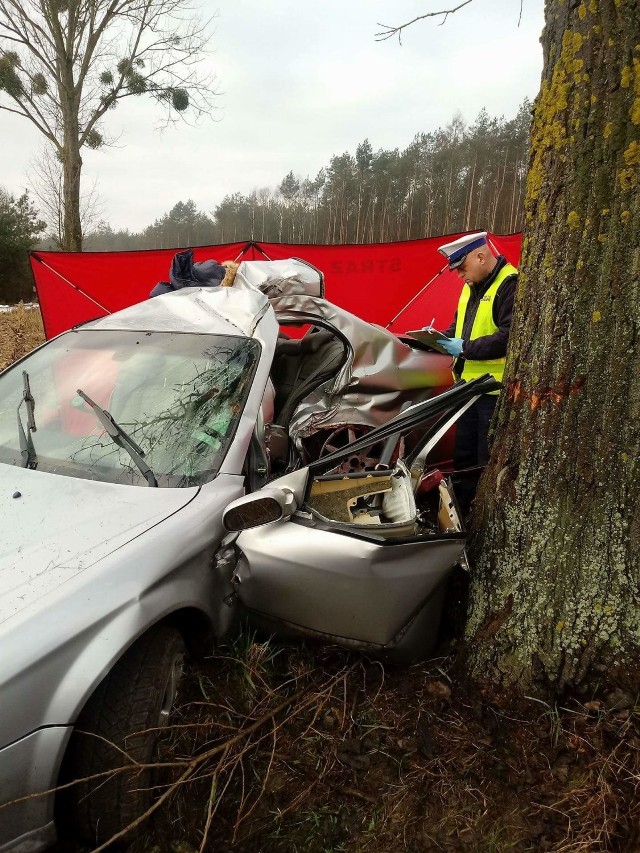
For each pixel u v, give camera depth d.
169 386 2.77
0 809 1.54
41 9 13.30
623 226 2.03
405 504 2.51
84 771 1.78
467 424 4.02
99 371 2.88
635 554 2.09
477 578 2.46
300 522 2.29
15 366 3.08
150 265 8.06
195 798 2.02
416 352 4.13
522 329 2.38
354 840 1.92
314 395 3.68
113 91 14.79
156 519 2.13
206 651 2.38
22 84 14.23
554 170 2.19
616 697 2.05
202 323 3.15
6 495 2.21
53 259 7.93
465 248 3.77
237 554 2.34
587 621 2.12
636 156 1.99
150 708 1.89
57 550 1.90
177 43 14.65
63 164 14.59
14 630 1.60
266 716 2.18
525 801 1.94
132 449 2.46
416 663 2.48
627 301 2.04
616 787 1.89
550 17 2.24
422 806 1.99
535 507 2.25
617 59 2.00
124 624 1.78
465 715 2.25
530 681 2.19
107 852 1.89
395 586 2.20
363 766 2.12
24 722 1.55
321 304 3.79
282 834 1.94
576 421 2.15
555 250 2.19
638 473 2.08
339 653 2.51
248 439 2.65
